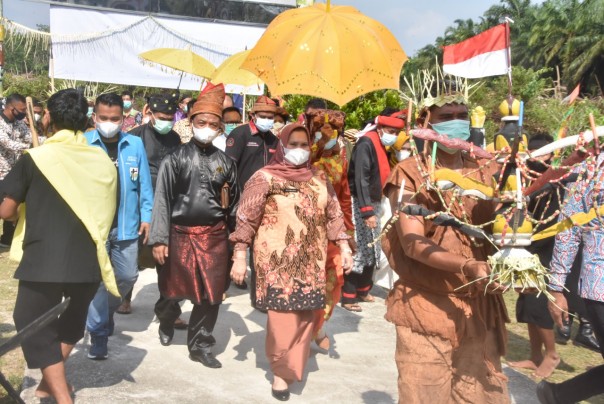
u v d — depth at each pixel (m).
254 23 14.85
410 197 3.09
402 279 3.34
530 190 2.87
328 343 5.47
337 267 5.15
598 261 3.72
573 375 5.65
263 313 6.50
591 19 47.81
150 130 6.32
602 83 47.06
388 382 4.96
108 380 4.62
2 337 5.54
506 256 2.69
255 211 4.41
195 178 4.88
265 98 6.53
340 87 3.59
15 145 8.81
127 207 4.90
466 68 2.90
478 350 3.30
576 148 2.88
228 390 4.62
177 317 5.42
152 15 14.22
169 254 4.96
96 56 13.98
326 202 4.56
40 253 3.68
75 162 3.75
